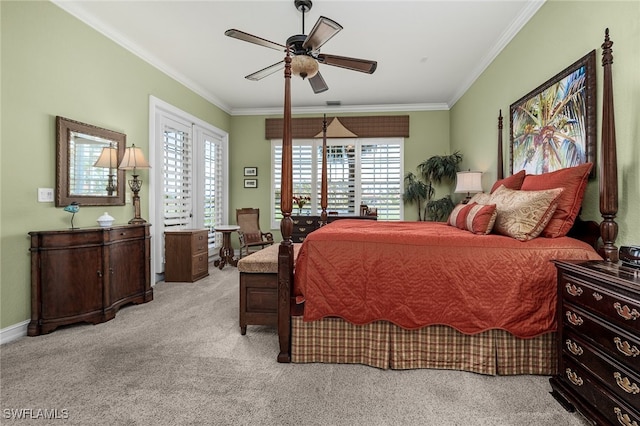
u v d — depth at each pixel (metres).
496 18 2.99
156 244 4.07
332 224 3.08
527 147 2.83
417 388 1.69
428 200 5.62
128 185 3.56
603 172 1.75
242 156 6.17
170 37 3.41
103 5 2.84
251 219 5.61
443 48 3.59
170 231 4.11
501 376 1.81
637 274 1.25
